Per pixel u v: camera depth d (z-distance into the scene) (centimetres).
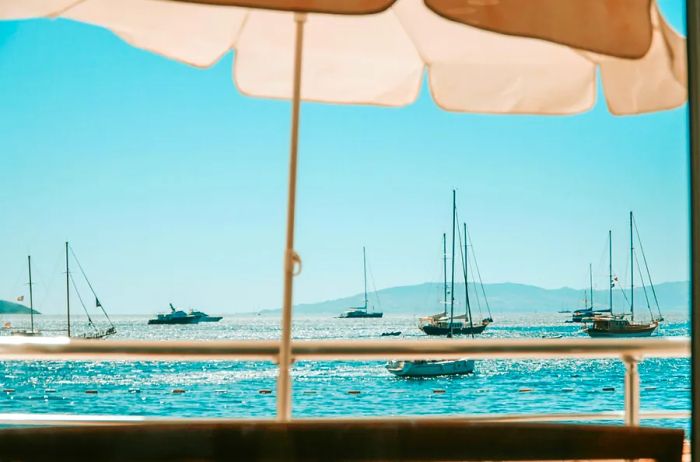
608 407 3694
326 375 3712
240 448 130
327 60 294
